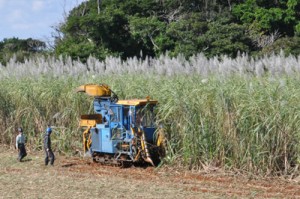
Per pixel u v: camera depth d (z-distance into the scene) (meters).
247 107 17.52
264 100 17.45
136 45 47.38
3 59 45.78
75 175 17.78
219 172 17.59
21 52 48.50
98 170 18.64
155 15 52.09
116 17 46.47
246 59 23.50
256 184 16.19
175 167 18.41
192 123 18.20
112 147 19.08
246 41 47.03
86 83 23.28
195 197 14.55
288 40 44.31
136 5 51.84
